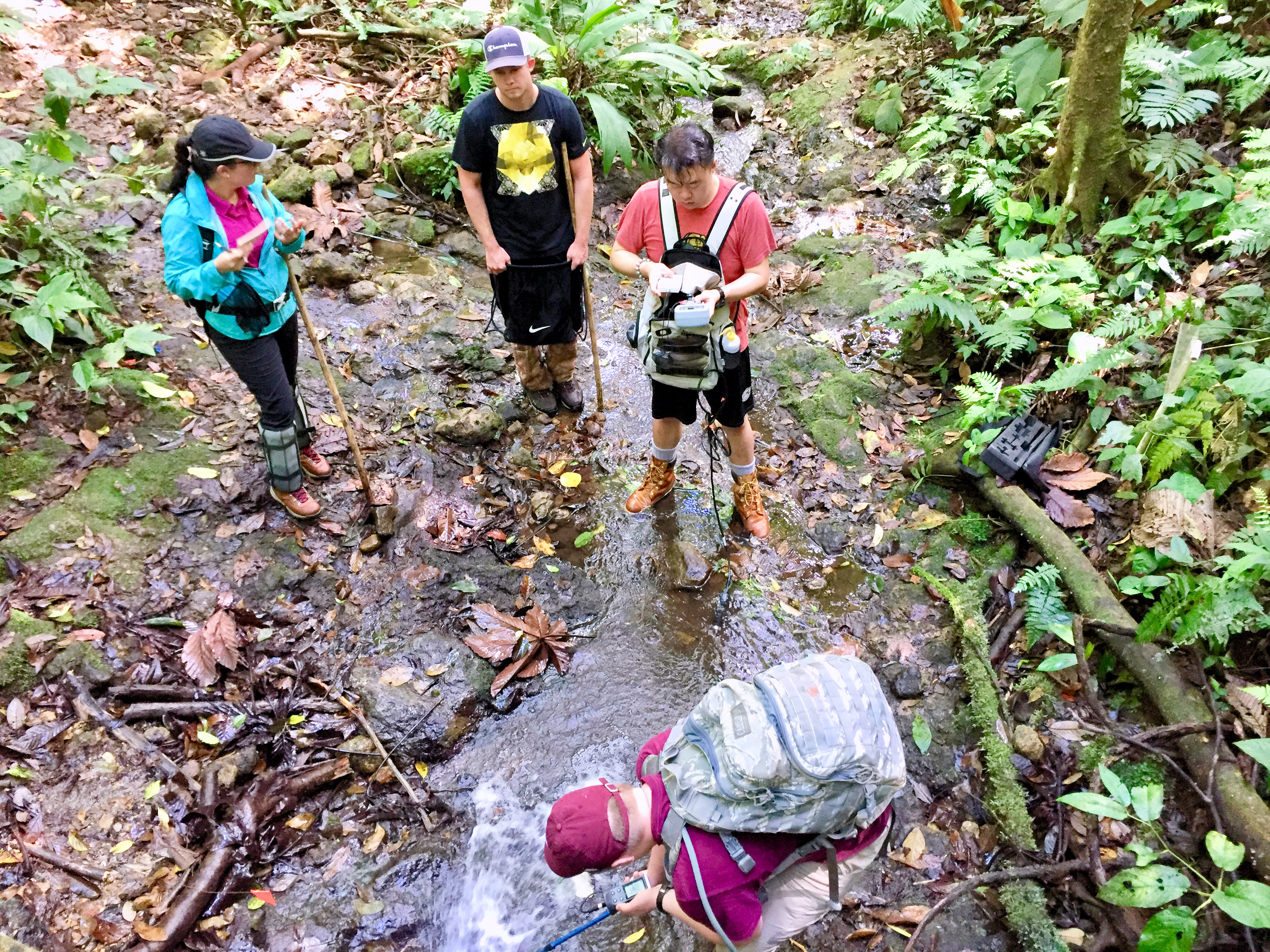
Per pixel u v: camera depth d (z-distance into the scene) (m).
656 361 3.18
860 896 2.63
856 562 3.68
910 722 3.09
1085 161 4.48
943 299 4.23
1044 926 2.46
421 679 3.17
